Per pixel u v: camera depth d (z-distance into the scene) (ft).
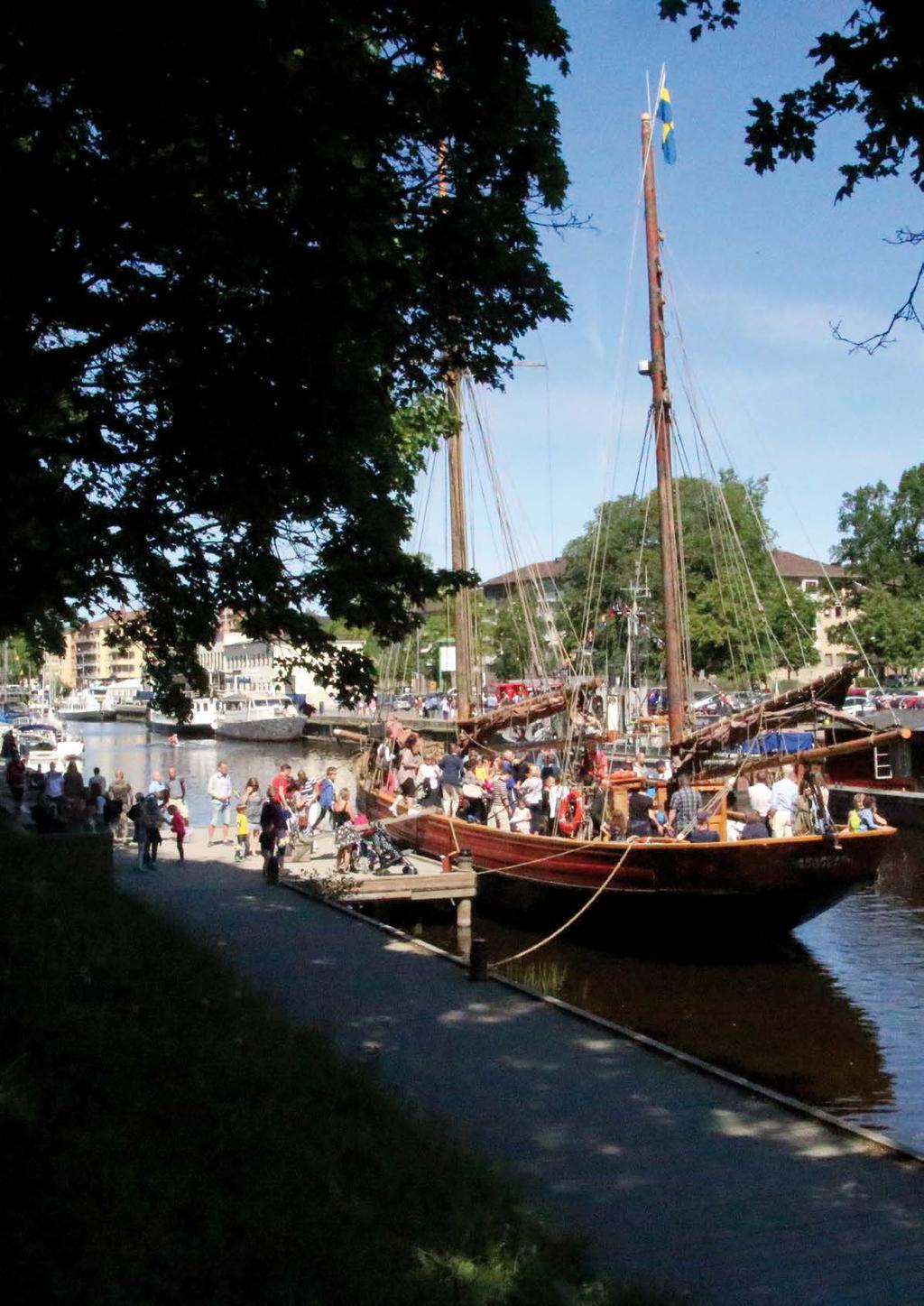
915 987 57.72
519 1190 24.09
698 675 215.31
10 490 29.04
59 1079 21.09
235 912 59.67
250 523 36.70
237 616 42.50
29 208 25.25
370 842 72.95
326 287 28.91
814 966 62.59
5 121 24.90
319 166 26.91
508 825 78.54
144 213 26.66
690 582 220.84
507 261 30.94
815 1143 28.76
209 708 292.81
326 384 30.42
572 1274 20.10
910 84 20.10
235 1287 16.25
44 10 23.02
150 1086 22.04
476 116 28.96
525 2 27.02
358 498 36.86
